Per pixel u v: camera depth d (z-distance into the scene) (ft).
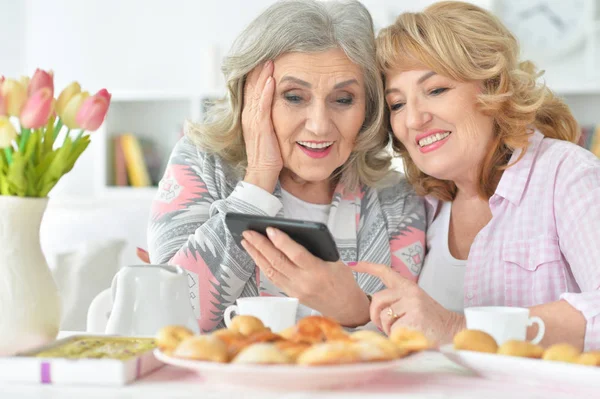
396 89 5.50
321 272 4.22
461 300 5.65
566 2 11.57
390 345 2.88
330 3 5.55
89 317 4.61
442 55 5.24
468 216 5.84
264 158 5.45
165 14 13.04
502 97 5.26
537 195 5.33
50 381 2.90
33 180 3.38
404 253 5.82
